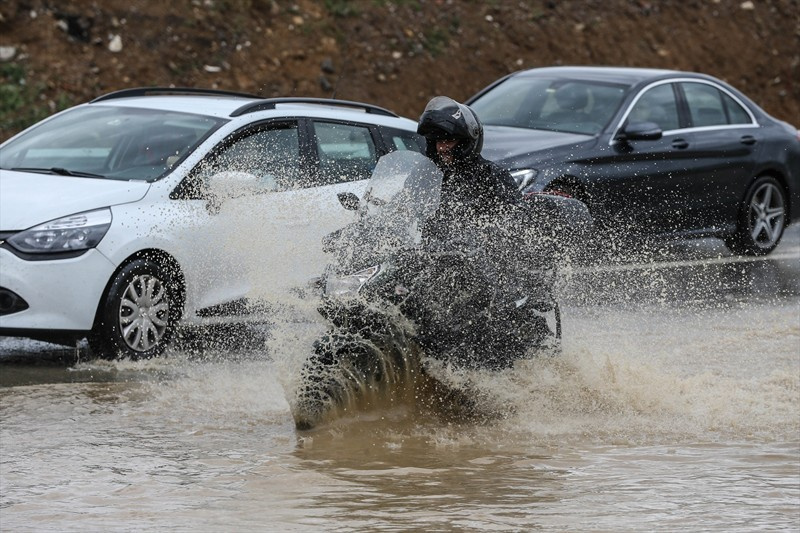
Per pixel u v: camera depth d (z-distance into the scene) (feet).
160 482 50.01
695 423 62.80
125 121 89.20
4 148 91.35
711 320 93.25
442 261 59.67
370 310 59.36
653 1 225.35
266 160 86.53
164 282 80.64
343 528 43.75
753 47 231.91
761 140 127.95
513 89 124.67
